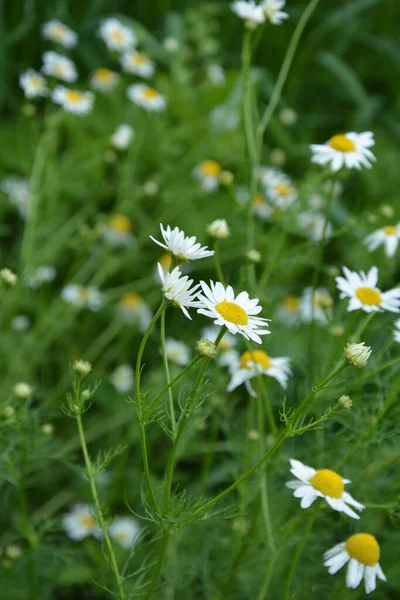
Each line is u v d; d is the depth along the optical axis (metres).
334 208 1.18
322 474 0.77
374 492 0.88
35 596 0.86
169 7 1.70
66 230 1.16
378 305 0.84
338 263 1.18
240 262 1.23
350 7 1.60
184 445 0.94
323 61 1.53
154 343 1.15
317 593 0.86
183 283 0.72
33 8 1.53
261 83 1.49
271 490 0.89
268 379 0.89
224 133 1.36
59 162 1.37
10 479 0.85
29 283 1.12
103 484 0.99
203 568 0.87
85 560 0.96
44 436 0.86
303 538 0.77
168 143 1.37
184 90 1.45
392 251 0.94
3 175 1.34
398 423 0.85
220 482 1.00
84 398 0.77
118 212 1.18
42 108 1.46
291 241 1.22
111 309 1.17
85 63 1.61
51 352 1.13
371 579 0.76
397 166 1.36
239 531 0.84
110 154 1.20
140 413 0.73
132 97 1.25
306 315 1.01
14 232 1.31
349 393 0.88
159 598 0.85
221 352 0.92
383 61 1.67
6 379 1.04
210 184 1.28
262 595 0.81
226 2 1.70
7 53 1.51
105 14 1.66
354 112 1.59
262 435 0.84
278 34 1.64
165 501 0.74
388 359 0.93
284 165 1.45
